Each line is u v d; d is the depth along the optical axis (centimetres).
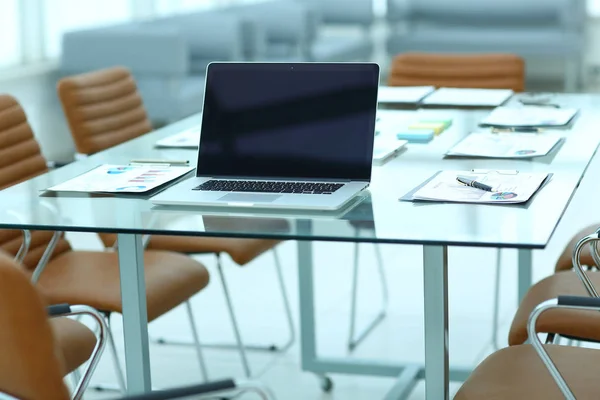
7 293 193
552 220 243
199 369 412
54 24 792
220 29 839
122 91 439
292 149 294
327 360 394
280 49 971
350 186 282
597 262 291
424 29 1091
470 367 386
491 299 481
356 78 294
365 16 1102
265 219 255
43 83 759
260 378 402
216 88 304
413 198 269
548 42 998
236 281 524
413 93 443
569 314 286
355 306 467
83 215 265
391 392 364
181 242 392
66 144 788
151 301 325
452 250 561
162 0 968
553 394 239
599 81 1102
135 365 290
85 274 345
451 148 335
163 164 324
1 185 350
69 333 287
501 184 279
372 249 573
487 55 499
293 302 491
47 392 203
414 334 443
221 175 299
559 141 340
